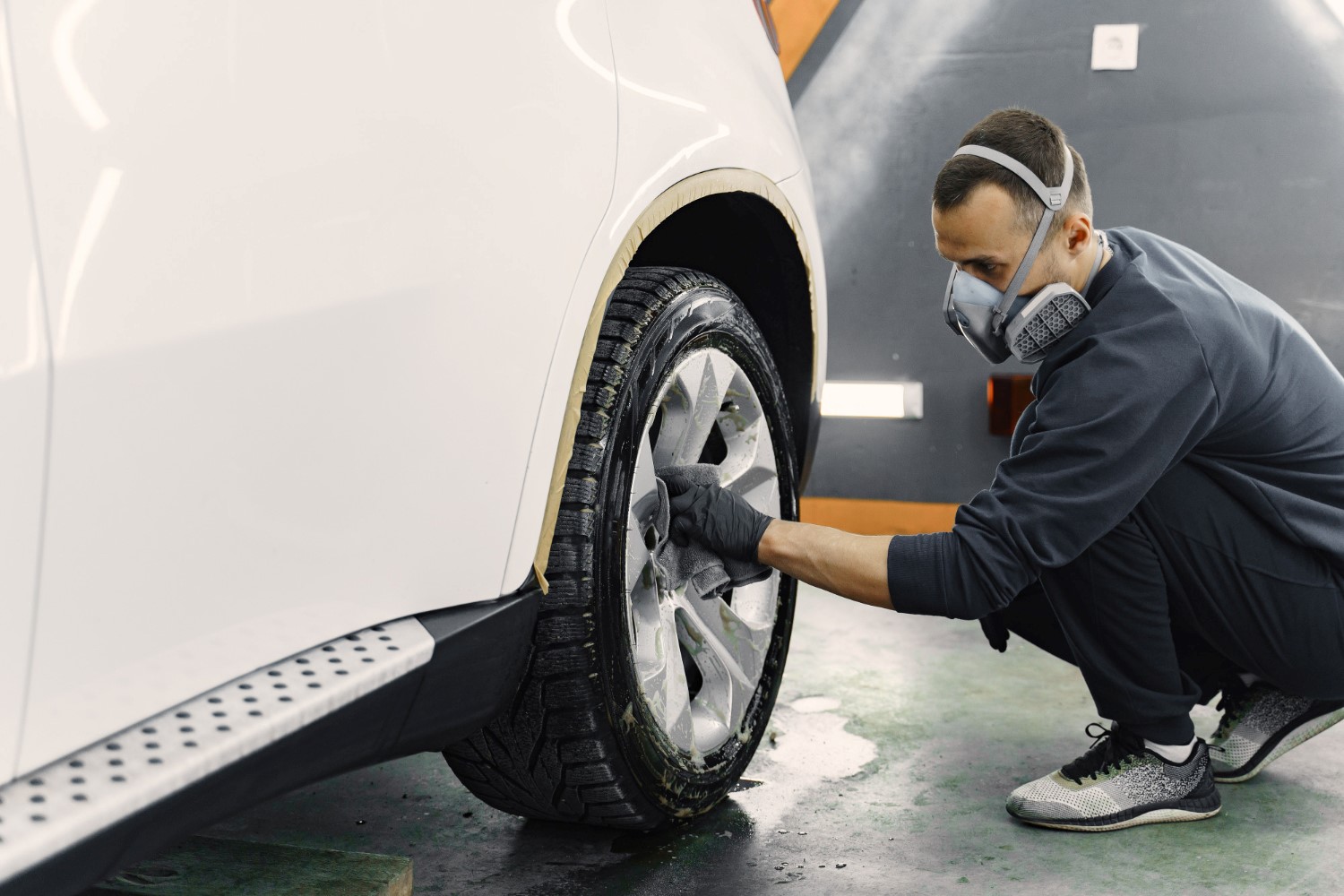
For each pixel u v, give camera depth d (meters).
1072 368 1.64
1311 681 1.86
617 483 1.50
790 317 2.11
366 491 1.16
